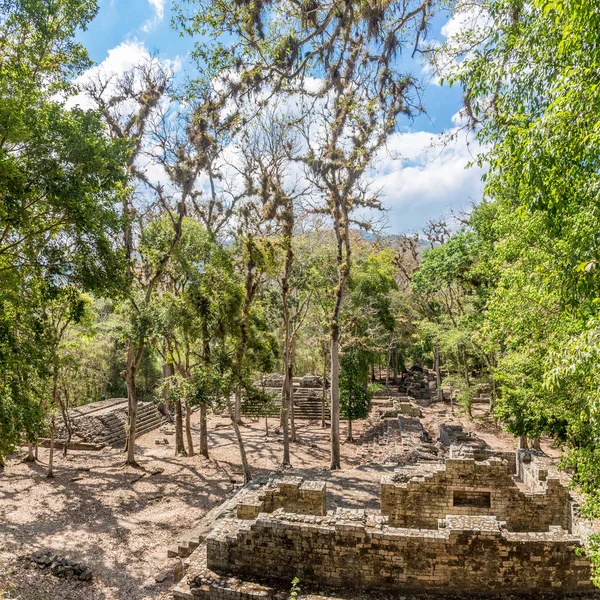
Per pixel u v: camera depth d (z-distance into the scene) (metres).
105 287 15.99
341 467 26.22
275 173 23.95
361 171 22.83
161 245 23.94
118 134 25.06
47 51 16.64
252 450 30.16
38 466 25.19
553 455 26.98
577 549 9.46
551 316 13.46
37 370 15.12
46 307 20.72
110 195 15.97
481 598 10.70
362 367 37.56
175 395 21.56
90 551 15.91
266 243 23.19
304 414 39.84
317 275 27.94
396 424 34.25
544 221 9.74
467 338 32.12
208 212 31.42
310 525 11.40
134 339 23.97
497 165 9.28
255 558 11.68
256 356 22.59
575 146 7.48
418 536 10.90
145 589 13.59
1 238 14.86
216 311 21.23
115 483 22.70
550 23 8.50
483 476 15.12
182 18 11.62
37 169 13.50
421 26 11.03
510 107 9.87
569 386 10.00
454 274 31.83
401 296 46.56
